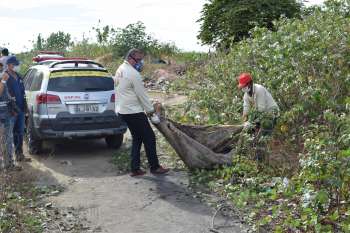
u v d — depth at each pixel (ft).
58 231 19.70
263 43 35.14
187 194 23.53
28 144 32.78
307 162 19.25
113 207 22.22
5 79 27.09
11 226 19.71
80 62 33.14
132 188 24.73
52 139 31.09
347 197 19.75
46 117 30.40
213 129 27.20
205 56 44.70
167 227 19.81
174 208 21.84
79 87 31.09
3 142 26.04
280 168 24.16
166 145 32.53
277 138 26.40
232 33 70.74
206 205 22.06
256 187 22.79
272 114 25.41
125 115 25.70
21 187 24.95
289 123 26.81
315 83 29.12
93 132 31.17
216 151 27.07
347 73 30.50
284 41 33.32
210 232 19.21
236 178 24.40
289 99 29.48
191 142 25.94
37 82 32.32
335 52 31.24
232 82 34.99
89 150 33.60
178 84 46.50
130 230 19.66
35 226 19.99
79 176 27.27
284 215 19.76
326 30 33.88
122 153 31.65
